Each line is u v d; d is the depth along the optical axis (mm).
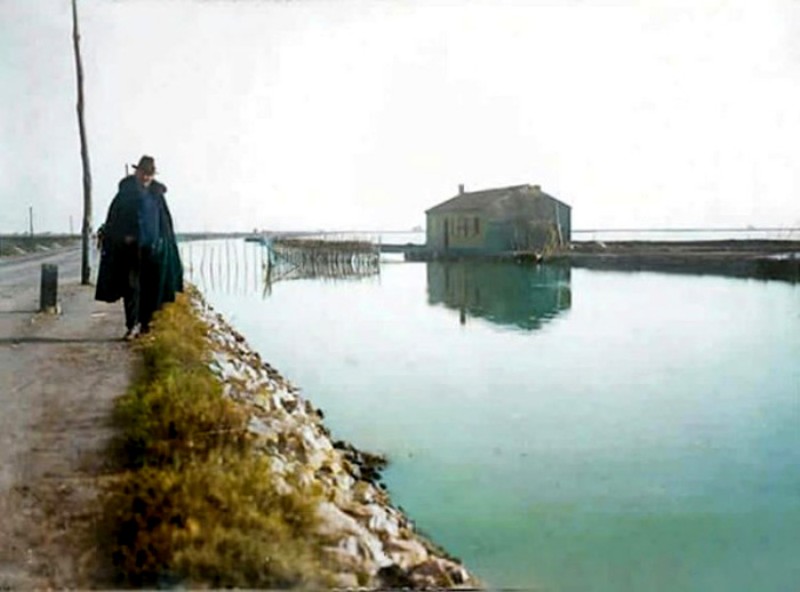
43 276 9344
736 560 4359
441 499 5430
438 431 7156
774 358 10484
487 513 5133
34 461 3967
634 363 10352
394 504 5309
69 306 9969
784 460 6285
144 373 5855
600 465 6203
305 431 5531
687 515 5023
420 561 3727
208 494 3369
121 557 3004
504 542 4625
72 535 3184
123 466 3922
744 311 14617
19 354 6742
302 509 3496
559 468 6113
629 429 7223
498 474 5906
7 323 8523
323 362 10539
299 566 3033
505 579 4047
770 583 4113
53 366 6227
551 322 13953
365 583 3227
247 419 4648
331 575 3123
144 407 4566
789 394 8516
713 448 6617
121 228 7535
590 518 5023
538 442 6805
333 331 13258
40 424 4586
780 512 5086
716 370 9797
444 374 9695
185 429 4238
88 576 2896
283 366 10195
